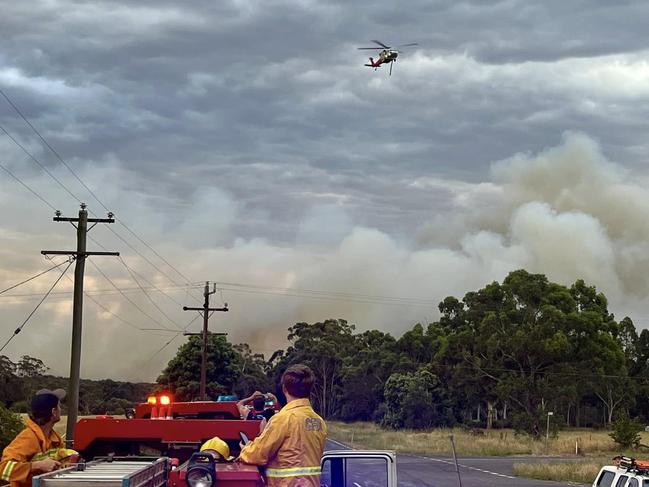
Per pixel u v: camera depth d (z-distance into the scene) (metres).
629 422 72.06
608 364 92.94
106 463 6.79
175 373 70.69
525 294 93.50
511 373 90.69
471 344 96.62
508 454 66.62
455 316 119.69
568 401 89.19
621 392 101.81
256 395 10.83
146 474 6.43
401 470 43.34
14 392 51.00
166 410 10.64
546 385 88.25
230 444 9.20
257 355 111.88
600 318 92.94
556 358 90.69
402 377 98.75
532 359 90.81
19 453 7.09
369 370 118.25
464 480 39.53
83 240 33.16
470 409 103.06
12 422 26.50
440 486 30.98
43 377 52.41
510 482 40.50
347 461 7.77
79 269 33.16
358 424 106.00
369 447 60.34
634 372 116.31
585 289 98.06
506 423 101.31
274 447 6.61
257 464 6.63
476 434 87.75
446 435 81.38
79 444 9.24
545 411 85.81
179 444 9.20
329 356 122.44
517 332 90.19
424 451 63.28
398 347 119.88
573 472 44.38
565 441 76.06
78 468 6.40
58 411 7.41
